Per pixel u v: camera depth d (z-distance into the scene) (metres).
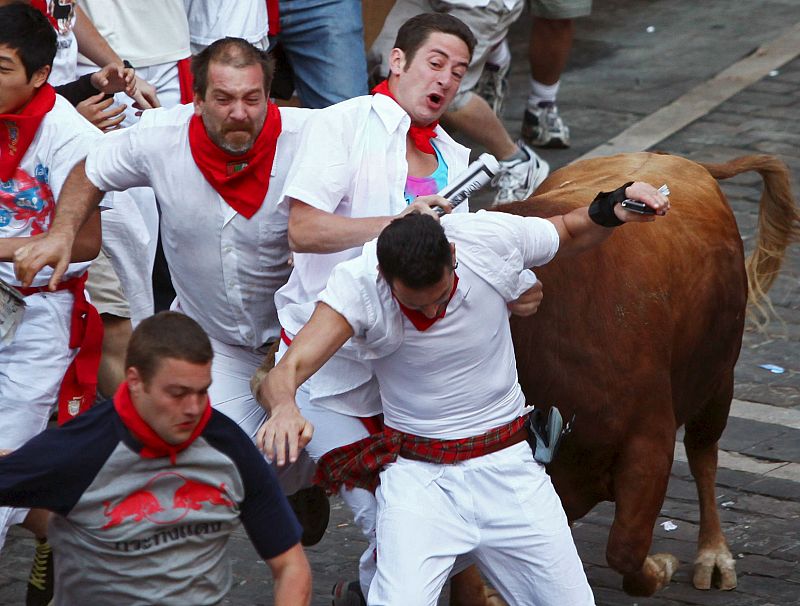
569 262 11.65
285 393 9.70
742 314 14.14
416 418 10.29
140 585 8.84
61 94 14.09
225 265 11.82
